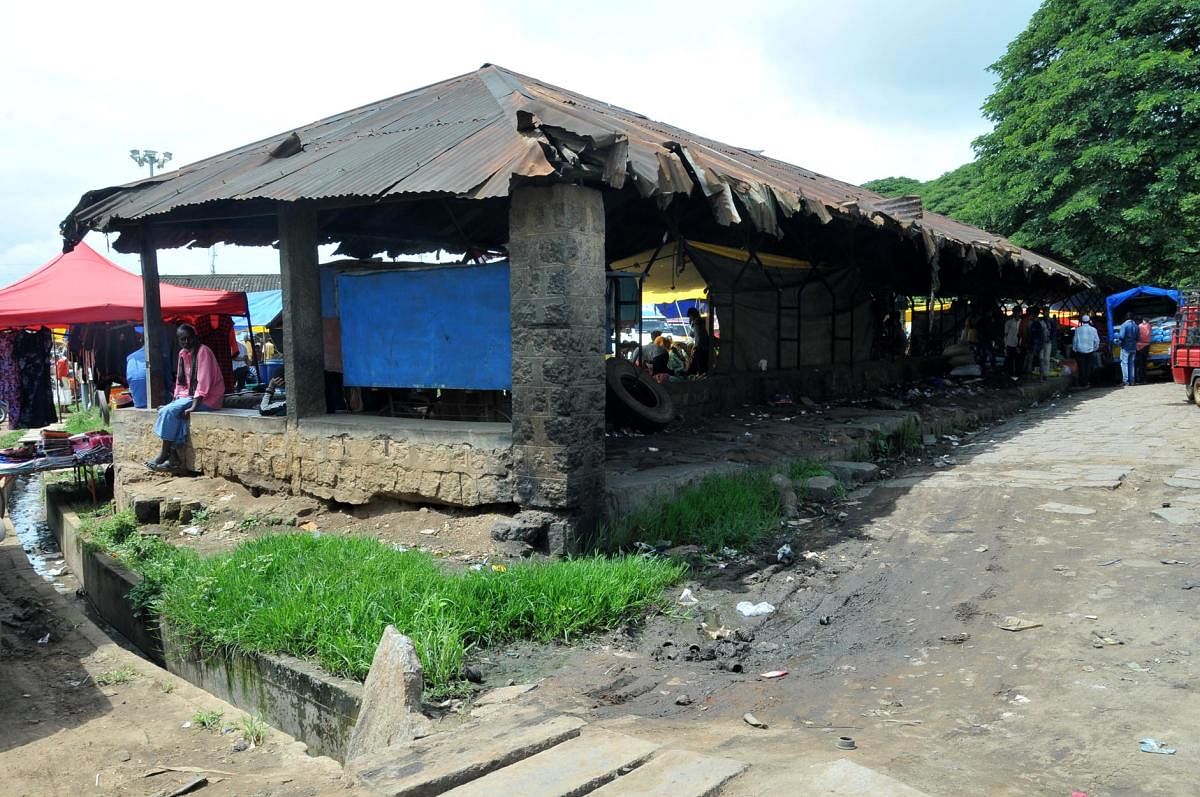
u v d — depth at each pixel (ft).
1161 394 55.26
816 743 11.09
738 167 28.84
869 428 34.71
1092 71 70.85
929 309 43.78
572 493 19.75
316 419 25.72
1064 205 74.08
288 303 25.94
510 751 10.74
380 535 22.57
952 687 13.07
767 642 15.74
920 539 22.15
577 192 19.62
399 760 10.69
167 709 16.38
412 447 22.84
